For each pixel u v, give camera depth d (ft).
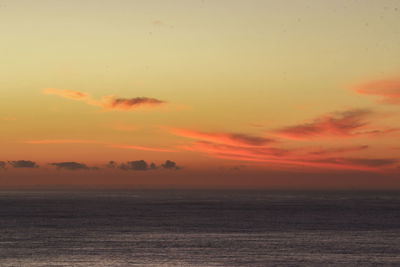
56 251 156.15
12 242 180.24
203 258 142.51
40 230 226.79
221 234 208.13
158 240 185.57
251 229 231.09
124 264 132.36
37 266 129.39
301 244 174.29
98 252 153.79
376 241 184.24
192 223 265.34
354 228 237.86
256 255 148.15
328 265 132.98
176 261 137.08
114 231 221.25
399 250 159.94
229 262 136.15
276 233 213.25
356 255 149.28
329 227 242.78
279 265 132.57
